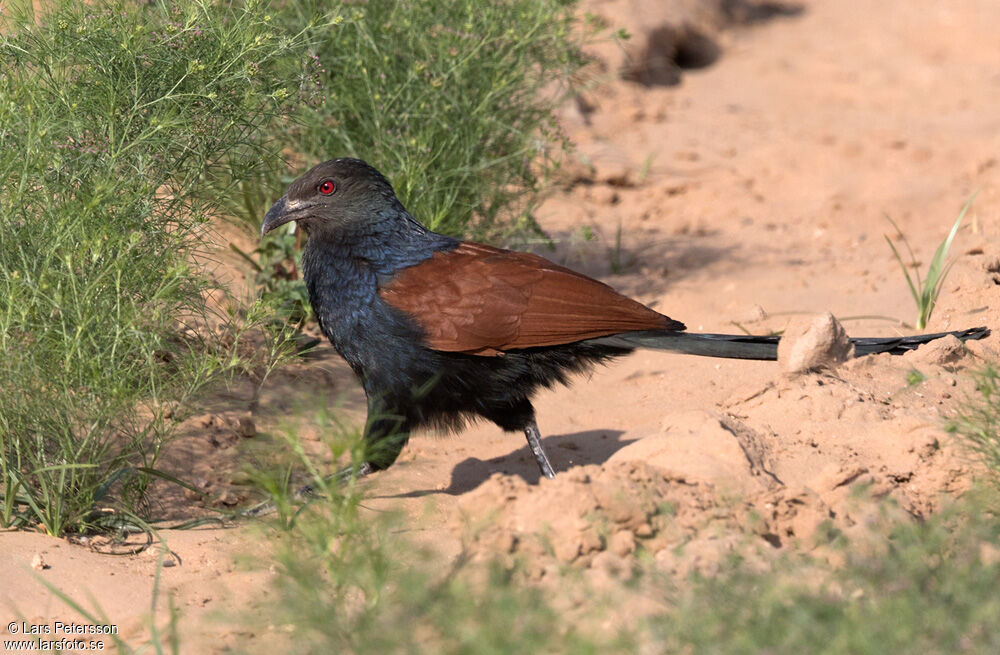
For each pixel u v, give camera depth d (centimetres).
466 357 1205
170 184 1258
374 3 1717
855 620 789
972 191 2409
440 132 1739
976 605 814
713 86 3403
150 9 1277
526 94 1856
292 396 1477
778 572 870
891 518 984
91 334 1061
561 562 935
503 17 1758
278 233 1662
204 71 1220
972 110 3156
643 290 1920
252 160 1370
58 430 1111
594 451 1361
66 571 1029
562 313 1188
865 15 4269
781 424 1267
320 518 972
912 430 1165
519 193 1877
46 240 1102
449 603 844
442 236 1291
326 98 1552
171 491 1235
